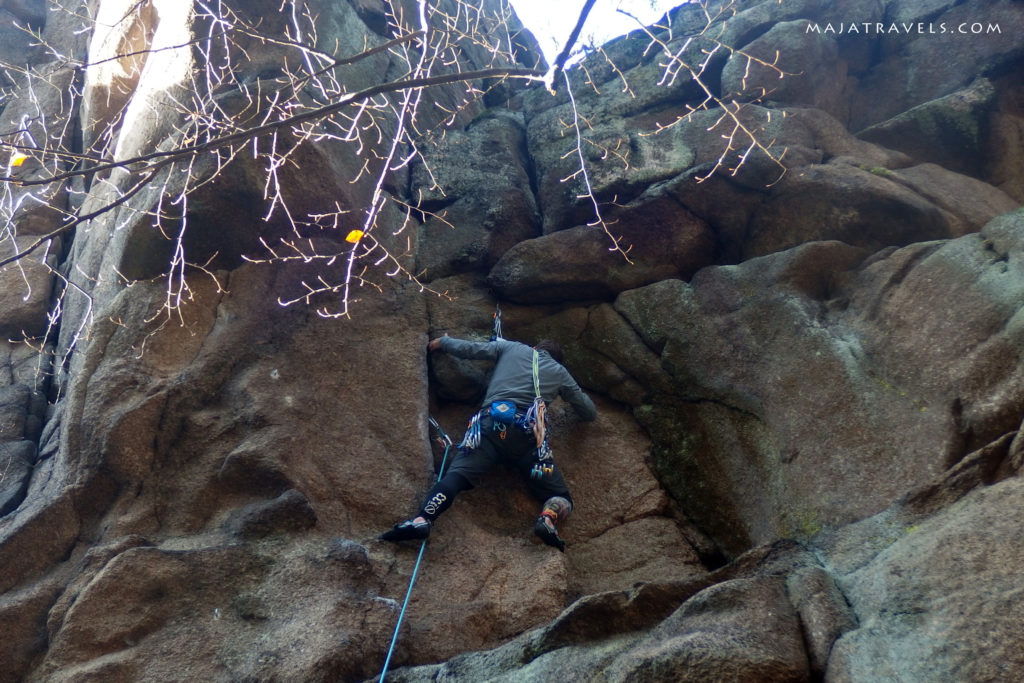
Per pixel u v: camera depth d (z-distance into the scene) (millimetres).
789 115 5508
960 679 2344
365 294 4973
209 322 4648
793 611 2918
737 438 4395
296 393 4438
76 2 7840
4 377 5445
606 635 3127
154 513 4055
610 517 4410
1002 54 5672
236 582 3658
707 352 4734
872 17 6098
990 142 5617
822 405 4164
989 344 3715
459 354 4750
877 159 5473
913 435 3771
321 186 4922
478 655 3312
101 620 3457
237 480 4121
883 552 3064
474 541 4223
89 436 4219
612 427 4781
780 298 4664
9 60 7523
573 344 5180
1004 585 2502
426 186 5812
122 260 4754
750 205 5223
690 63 5965
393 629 3572
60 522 4027
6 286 5809
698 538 4289
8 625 3584
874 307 4359
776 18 5996
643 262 5223
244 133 2611
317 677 3236
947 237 4875
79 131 6688
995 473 3086
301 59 5195
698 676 2631
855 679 2541
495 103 7484
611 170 5586
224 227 4750
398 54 6215
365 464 4332
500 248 5480
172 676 3305
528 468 4355
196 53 4992
